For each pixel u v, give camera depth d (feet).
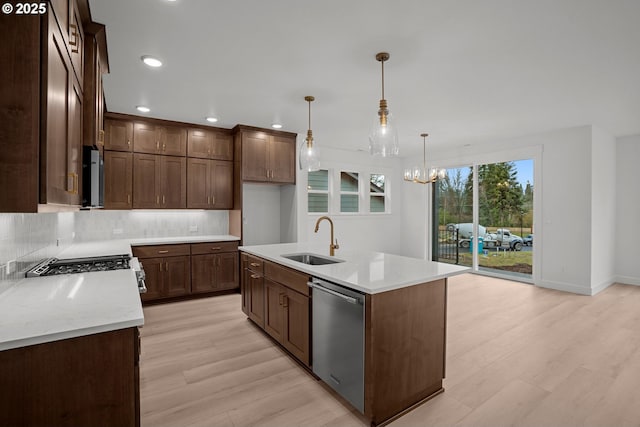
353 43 7.89
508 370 8.40
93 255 9.55
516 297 15.08
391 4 6.39
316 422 6.41
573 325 11.53
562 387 7.62
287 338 8.87
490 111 13.25
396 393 6.54
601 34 7.43
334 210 21.22
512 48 8.11
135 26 7.12
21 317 4.27
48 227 8.46
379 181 23.85
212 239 15.20
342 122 15.06
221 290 15.49
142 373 8.22
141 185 14.14
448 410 6.79
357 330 6.40
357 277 6.83
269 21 6.98
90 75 6.84
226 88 10.78
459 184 21.25
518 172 18.35
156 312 13.00
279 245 12.37
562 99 11.82
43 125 3.72
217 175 16.02
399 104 12.38
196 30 7.31
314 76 9.80
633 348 9.67
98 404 4.11
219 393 7.37
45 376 3.85
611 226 17.39
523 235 18.19
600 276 16.35
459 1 6.28
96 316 4.33
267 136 16.49
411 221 23.85
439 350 7.39
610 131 16.63
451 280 18.52
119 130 13.70
